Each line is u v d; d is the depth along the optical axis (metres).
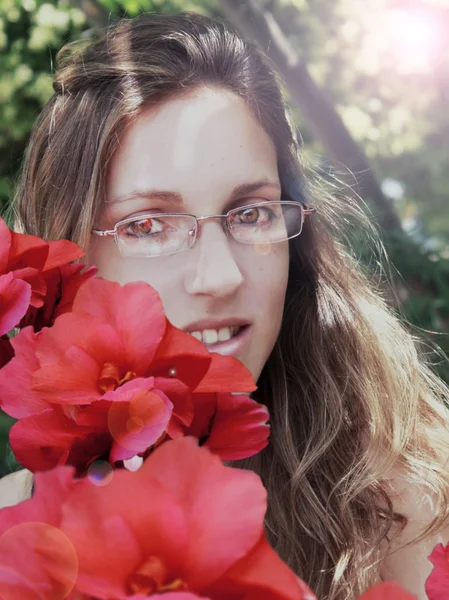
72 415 0.52
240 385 0.55
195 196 1.08
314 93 3.79
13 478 1.47
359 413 1.38
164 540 0.39
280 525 1.26
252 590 0.39
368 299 1.60
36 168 1.30
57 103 1.25
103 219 1.12
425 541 1.24
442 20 6.27
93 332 0.53
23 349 0.54
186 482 0.41
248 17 3.49
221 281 1.05
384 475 1.27
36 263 0.67
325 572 1.20
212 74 1.15
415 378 1.50
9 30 4.91
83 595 0.39
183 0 4.04
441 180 7.48
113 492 0.39
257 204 1.14
